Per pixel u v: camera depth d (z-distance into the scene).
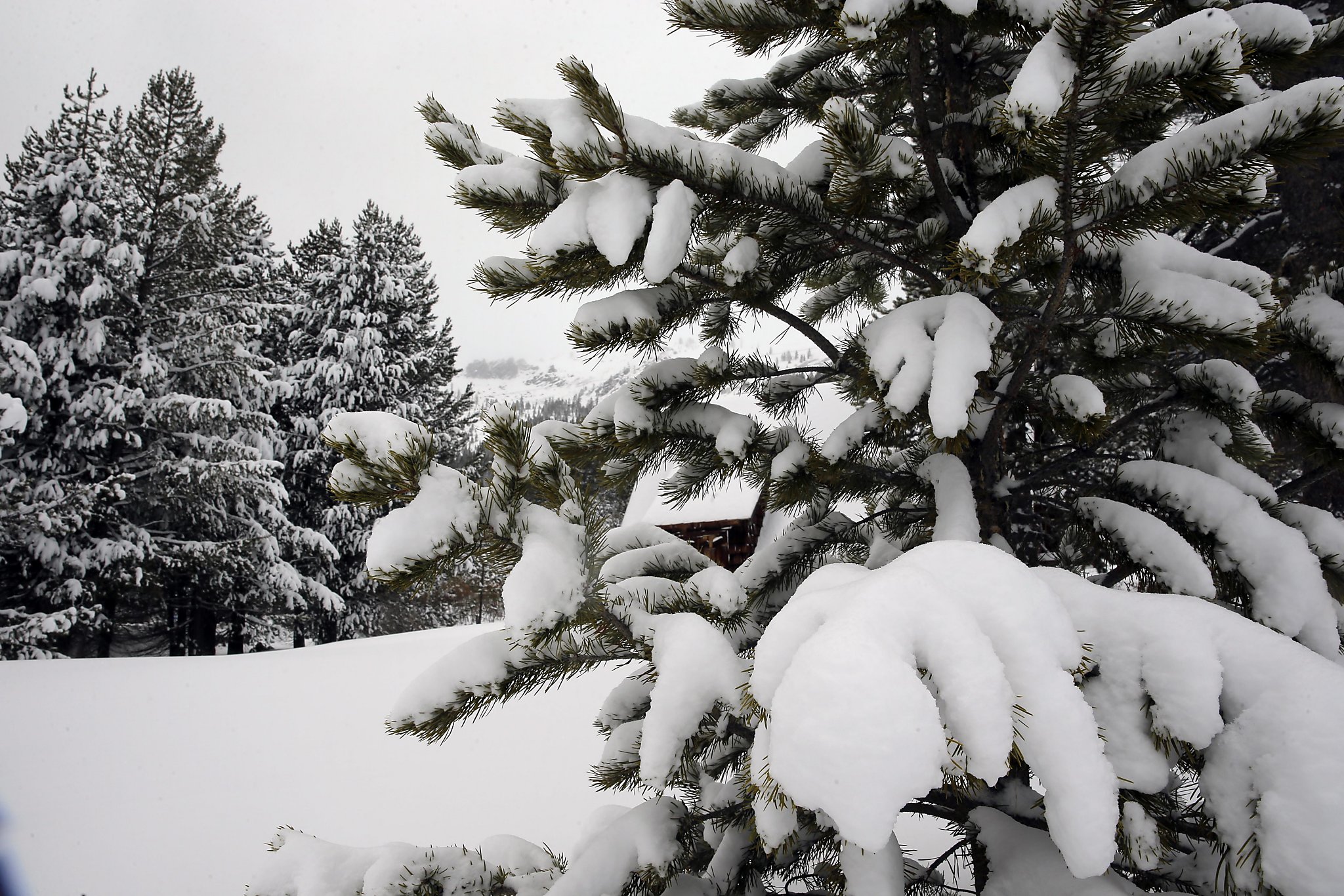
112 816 5.49
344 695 9.25
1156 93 1.47
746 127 2.94
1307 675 1.01
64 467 15.41
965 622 0.97
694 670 1.34
